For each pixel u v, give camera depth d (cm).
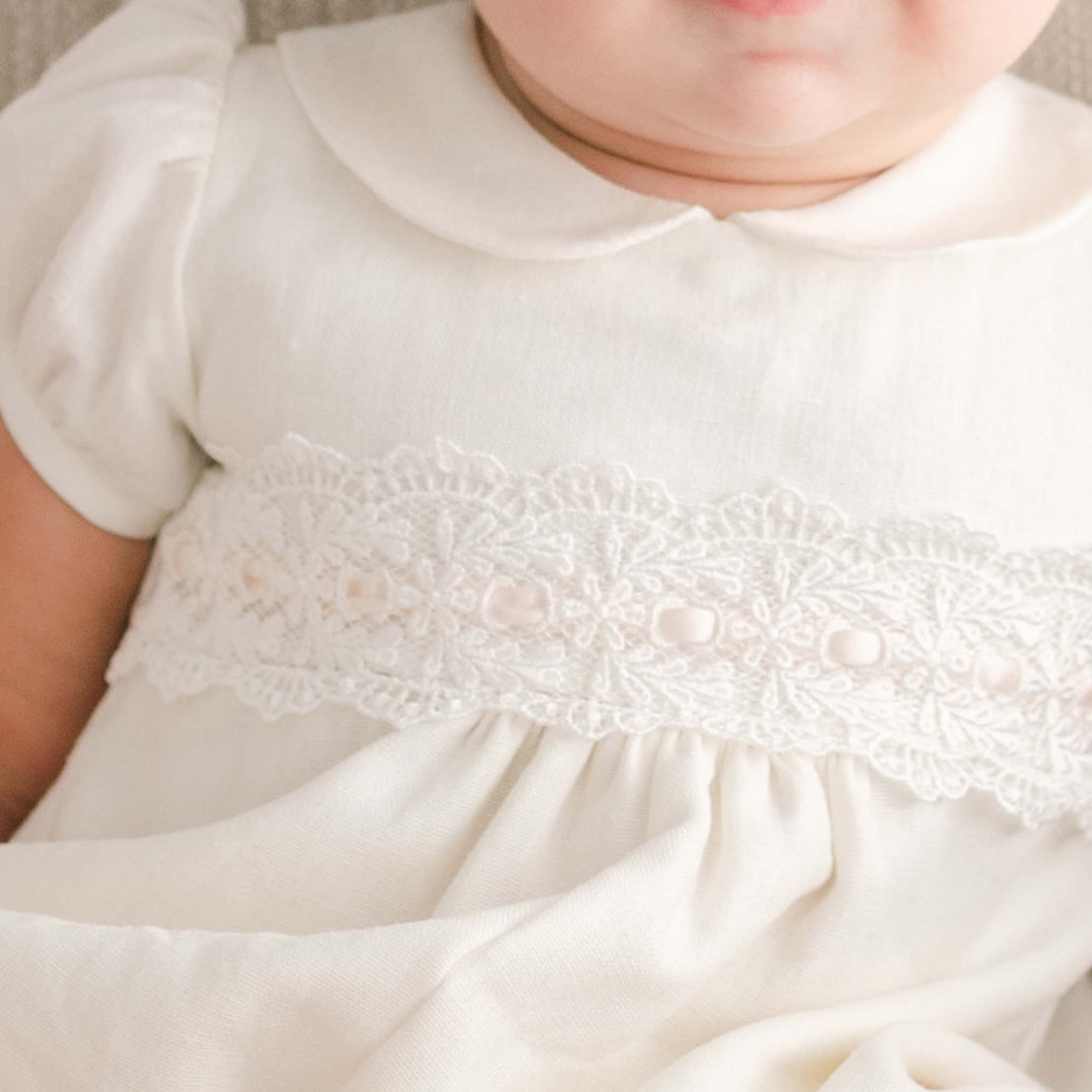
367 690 86
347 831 83
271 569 90
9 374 97
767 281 86
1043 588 87
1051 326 88
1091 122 97
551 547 84
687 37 77
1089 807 91
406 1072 73
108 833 92
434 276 88
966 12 78
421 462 85
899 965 86
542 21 80
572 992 77
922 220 89
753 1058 80
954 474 85
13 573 99
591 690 84
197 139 93
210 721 91
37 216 94
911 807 85
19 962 76
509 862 83
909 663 85
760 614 83
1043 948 90
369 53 98
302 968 74
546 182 89
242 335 90
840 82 79
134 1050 74
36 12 115
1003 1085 80
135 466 96
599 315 86
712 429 84
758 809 83
